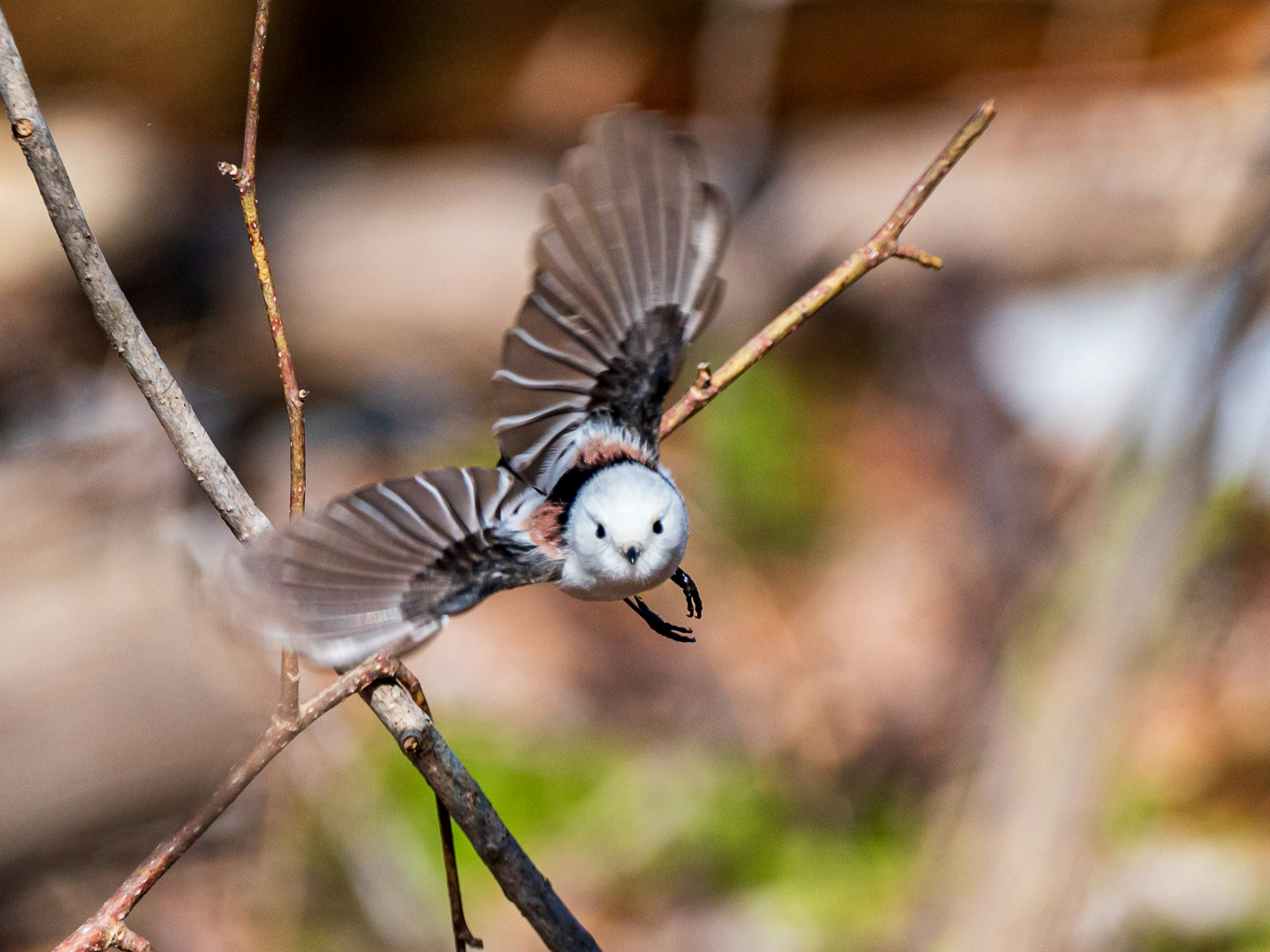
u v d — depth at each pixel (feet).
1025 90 55.26
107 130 51.93
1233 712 36.04
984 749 28.89
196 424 13.29
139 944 12.42
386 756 35.09
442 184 53.98
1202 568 34.14
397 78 53.62
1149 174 52.11
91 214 50.06
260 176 53.72
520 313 14.83
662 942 32.89
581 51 53.83
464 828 13.71
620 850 34.88
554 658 41.14
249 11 50.72
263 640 10.71
